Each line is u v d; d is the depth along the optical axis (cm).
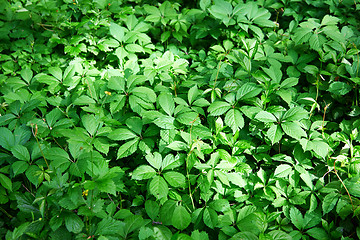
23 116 74
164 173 69
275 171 72
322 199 71
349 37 92
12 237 59
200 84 85
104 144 72
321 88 85
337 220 72
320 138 74
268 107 76
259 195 72
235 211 69
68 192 63
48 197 65
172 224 66
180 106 76
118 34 92
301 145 74
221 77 87
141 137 74
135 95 78
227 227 67
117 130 73
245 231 65
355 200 69
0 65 95
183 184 71
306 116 73
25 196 68
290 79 81
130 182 75
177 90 85
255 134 78
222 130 78
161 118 73
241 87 77
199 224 69
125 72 86
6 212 70
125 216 67
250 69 86
